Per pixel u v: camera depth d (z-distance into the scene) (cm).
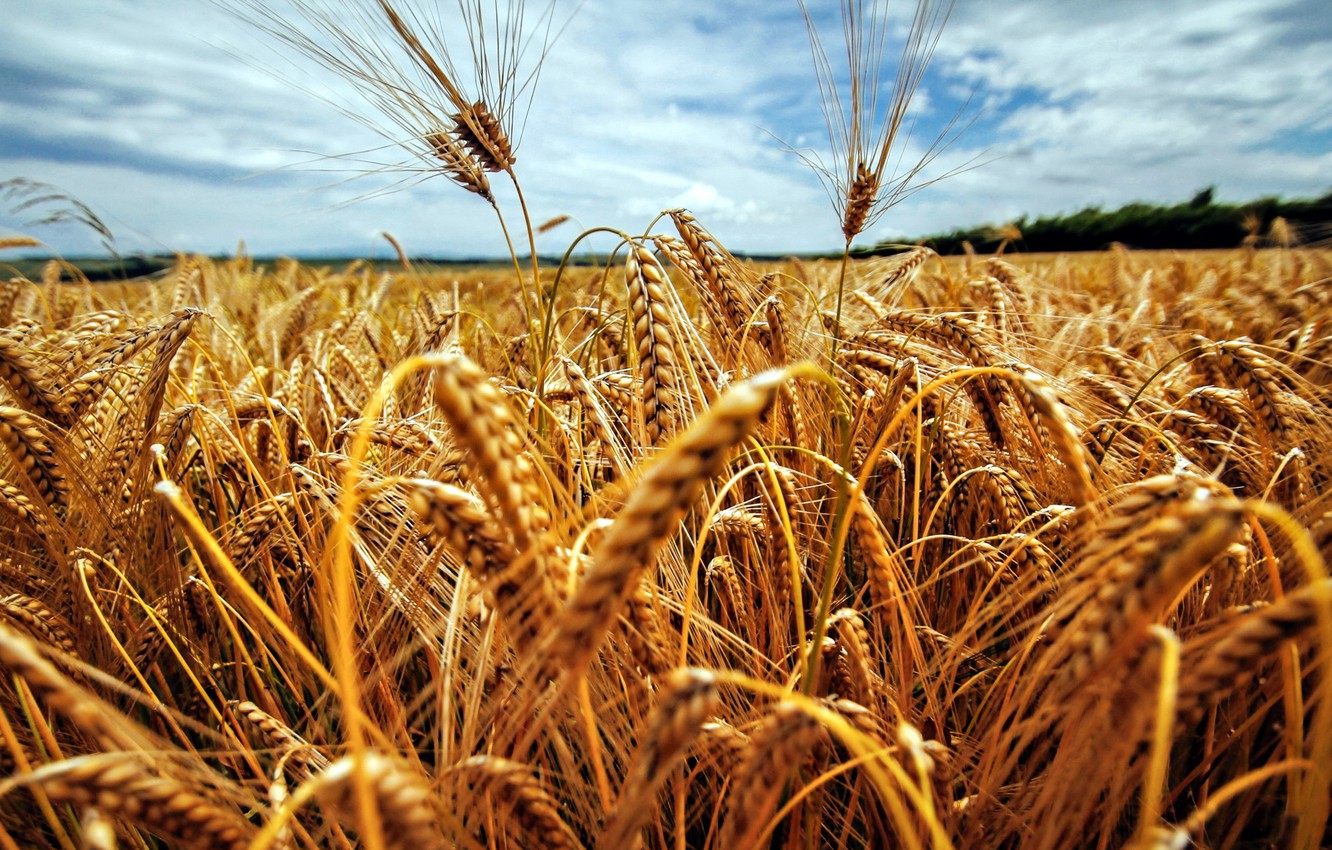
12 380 237
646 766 88
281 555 247
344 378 475
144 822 97
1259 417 250
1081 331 497
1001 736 169
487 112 265
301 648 125
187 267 789
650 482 88
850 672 171
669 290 256
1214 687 100
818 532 265
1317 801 129
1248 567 198
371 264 1096
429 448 259
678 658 162
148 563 256
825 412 299
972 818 152
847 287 638
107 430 294
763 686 95
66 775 90
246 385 430
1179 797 200
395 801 82
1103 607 100
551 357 300
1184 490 118
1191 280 1007
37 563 254
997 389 244
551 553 116
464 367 97
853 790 170
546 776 181
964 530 275
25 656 87
